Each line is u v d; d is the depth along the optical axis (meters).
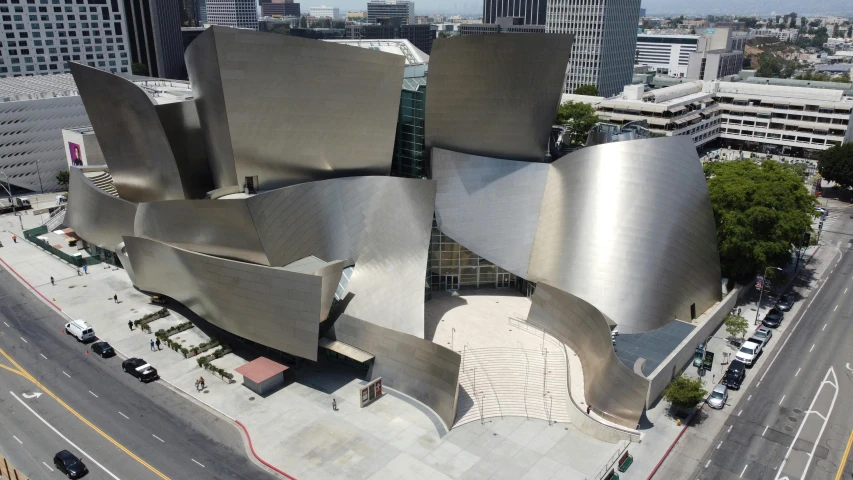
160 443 37.25
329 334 45.25
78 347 48.47
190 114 51.91
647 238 49.34
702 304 51.56
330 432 38.28
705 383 44.16
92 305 55.72
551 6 153.50
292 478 34.34
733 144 122.94
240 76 43.66
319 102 46.94
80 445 37.03
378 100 48.62
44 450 36.56
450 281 56.44
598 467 35.47
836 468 35.66
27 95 88.31
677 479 34.69
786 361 47.62
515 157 54.62
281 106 45.94
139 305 55.84
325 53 45.06
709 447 37.47
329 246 47.56
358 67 46.53
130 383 43.62
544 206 53.62
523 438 37.94
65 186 93.06
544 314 48.88
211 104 46.31
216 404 41.16
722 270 58.06
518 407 40.69
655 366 42.09
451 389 38.88
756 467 35.75
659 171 50.59
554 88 50.62
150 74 155.25
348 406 40.97
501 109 51.34
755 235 55.88
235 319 44.84
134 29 151.88
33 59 119.88
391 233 48.88
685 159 51.62
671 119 105.44
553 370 44.03
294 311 41.28
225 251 46.56
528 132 53.09
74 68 51.62
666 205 50.16
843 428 39.41
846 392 43.41
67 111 90.69
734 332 49.00
